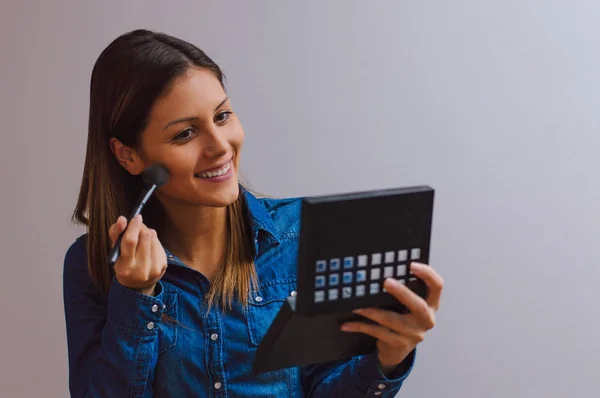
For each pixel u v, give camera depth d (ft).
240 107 6.40
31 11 6.25
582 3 6.42
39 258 6.72
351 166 6.57
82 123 6.48
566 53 6.49
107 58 3.74
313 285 2.77
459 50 6.43
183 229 3.98
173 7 6.28
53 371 6.96
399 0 6.33
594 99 6.58
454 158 6.61
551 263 6.88
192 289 3.97
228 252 4.02
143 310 3.60
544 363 7.07
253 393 3.97
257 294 4.05
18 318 6.82
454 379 7.05
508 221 6.77
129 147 3.76
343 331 3.13
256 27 6.31
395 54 6.41
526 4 6.40
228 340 3.95
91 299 4.11
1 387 6.93
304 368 4.17
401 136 6.55
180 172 3.62
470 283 6.85
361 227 2.77
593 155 6.68
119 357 3.64
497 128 6.58
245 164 6.50
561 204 6.77
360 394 3.63
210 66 3.69
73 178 6.57
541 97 6.56
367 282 2.87
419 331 3.03
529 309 6.95
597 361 7.11
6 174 6.51
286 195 6.58
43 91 6.40
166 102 3.56
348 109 6.47
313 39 6.35
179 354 3.87
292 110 6.44
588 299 6.98
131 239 3.27
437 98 6.49
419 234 2.89
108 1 6.27
